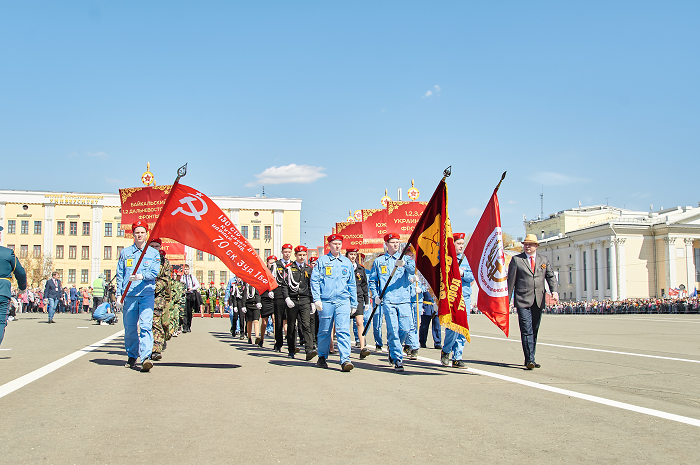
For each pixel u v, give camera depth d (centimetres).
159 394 651
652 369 895
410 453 423
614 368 908
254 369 884
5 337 1509
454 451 430
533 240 923
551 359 1036
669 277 7338
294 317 1105
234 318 1716
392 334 895
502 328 928
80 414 543
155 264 870
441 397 649
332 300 907
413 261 924
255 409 573
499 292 938
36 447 430
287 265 1188
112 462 395
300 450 429
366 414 555
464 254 1015
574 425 516
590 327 2267
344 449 432
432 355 1135
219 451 424
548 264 933
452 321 842
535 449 438
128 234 1588
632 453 430
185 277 1853
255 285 923
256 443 446
